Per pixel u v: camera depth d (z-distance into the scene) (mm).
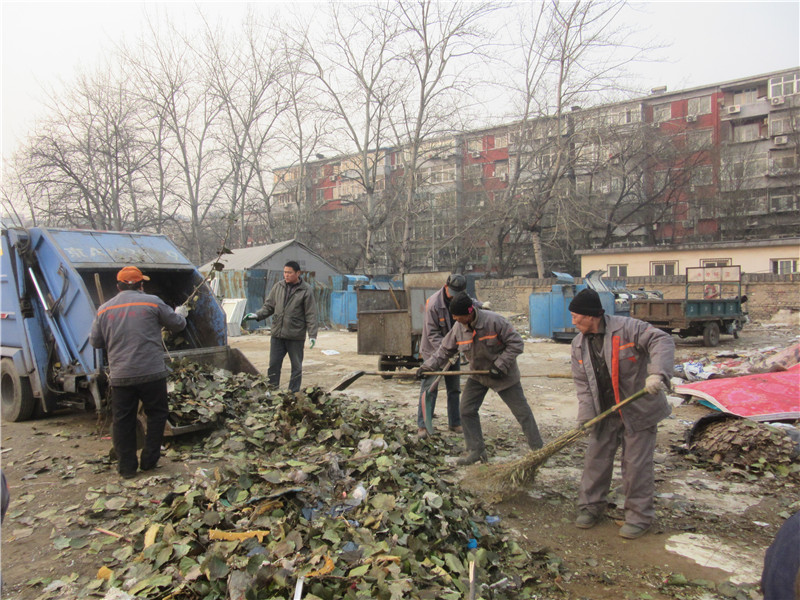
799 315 22109
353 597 2381
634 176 36219
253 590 2373
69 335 5887
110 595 2498
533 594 2961
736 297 16344
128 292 4551
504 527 3799
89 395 5867
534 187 28891
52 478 4453
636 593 2994
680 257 28750
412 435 5168
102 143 31422
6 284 6277
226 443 4855
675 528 3789
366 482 3580
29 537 3398
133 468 4418
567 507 4152
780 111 40188
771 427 5043
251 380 6102
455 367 6066
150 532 3010
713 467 4945
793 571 1515
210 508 3139
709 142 39281
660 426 6383
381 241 38406
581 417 3871
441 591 2582
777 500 4227
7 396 6508
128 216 35312
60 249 6051
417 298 9539
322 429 4840
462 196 42500
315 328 7133
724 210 38031
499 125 31281
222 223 37250
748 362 9406
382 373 5453
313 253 27219
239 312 18625
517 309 28312
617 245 42438
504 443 5727
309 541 2807
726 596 2955
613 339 3711
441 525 3225
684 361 11336
